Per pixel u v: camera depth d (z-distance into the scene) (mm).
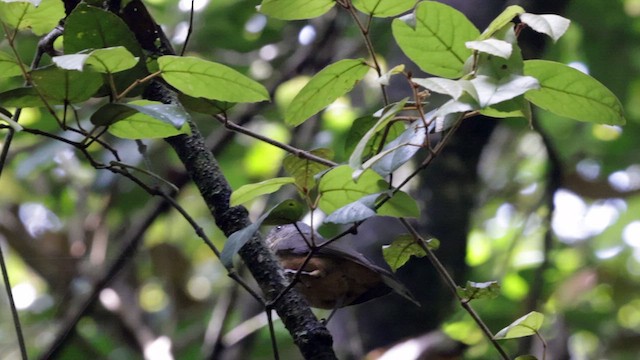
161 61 4348
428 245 4852
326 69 4473
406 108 4035
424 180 9148
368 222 8789
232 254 4172
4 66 4289
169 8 12320
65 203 14234
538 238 14133
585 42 13102
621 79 13148
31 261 13281
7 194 14148
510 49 3654
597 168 15016
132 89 4770
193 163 5172
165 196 5047
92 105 10133
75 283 12336
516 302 10312
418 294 8953
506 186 14984
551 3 9180
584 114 4281
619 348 11844
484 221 15492
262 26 13008
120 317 11773
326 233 9500
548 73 4145
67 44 4672
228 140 10203
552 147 10508
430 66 4277
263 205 10273
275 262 4945
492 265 13695
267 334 11438
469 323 8969
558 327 9469
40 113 10969
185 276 13727
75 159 12953
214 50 12750
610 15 12930
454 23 4152
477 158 9234
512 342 9594
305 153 4988
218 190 5094
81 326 11602
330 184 4391
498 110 3830
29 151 11875
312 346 4617
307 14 4527
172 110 4215
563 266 14516
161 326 13664
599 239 16312
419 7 4121
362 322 9016
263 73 12727
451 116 4070
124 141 11586
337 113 13070
